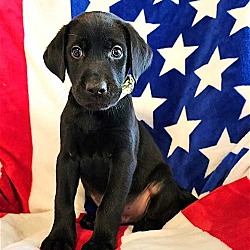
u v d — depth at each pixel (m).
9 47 0.47
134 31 0.37
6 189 0.46
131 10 0.48
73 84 0.36
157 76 0.48
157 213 0.42
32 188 0.46
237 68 0.44
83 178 0.40
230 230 0.34
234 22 0.45
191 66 0.47
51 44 0.37
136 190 0.42
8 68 0.47
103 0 0.48
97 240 0.35
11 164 0.46
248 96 0.43
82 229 0.40
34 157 0.47
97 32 0.35
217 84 0.45
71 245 0.35
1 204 0.45
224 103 0.44
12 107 0.47
